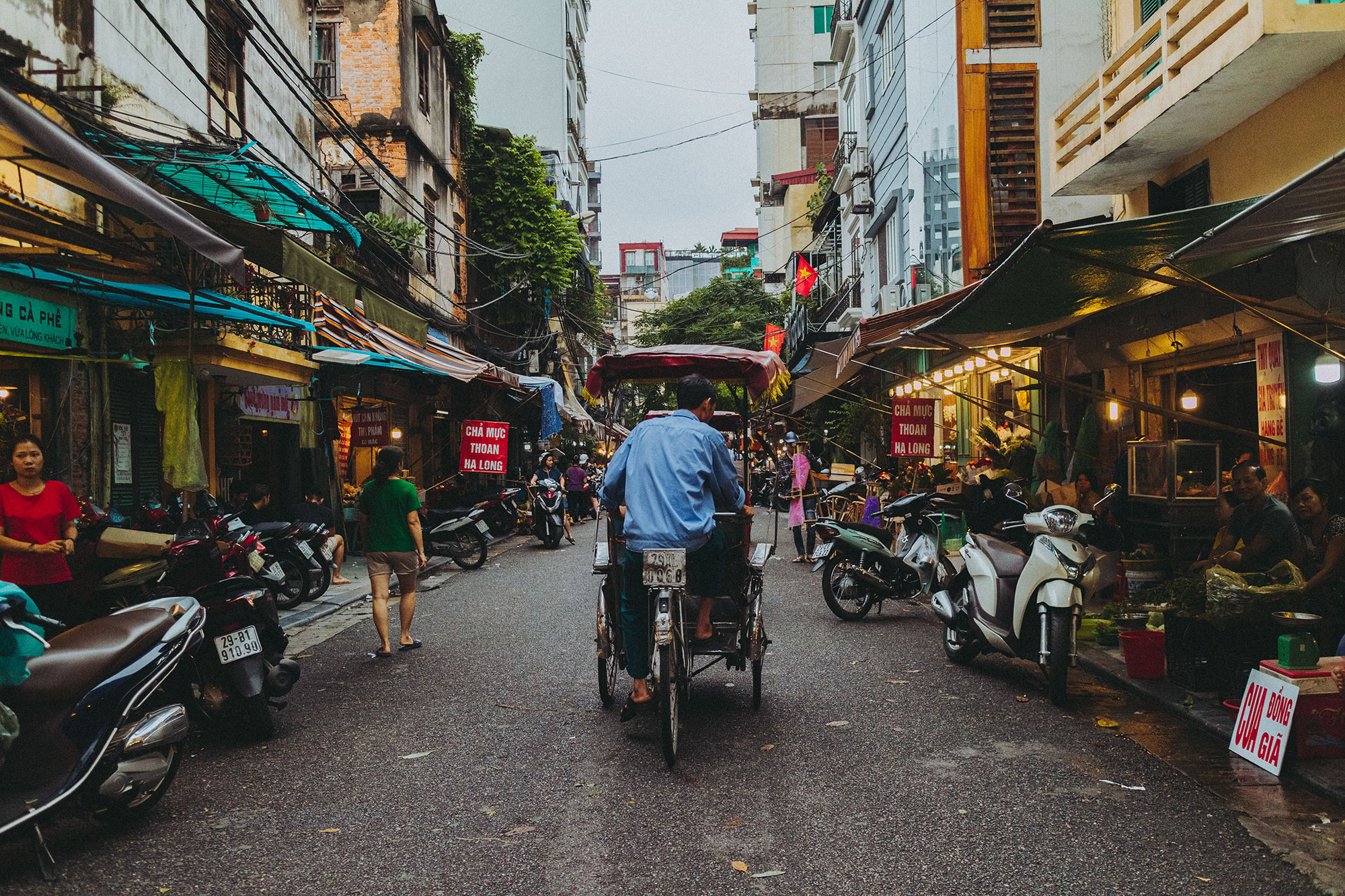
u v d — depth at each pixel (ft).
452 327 70.08
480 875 11.37
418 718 18.51
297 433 47.75
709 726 17.75
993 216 46.32
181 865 11.77
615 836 12.55
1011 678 21.44
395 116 65.00
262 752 16.44
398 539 24.49
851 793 14.06
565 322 119.14
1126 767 15.08
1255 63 24.04
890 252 67.10
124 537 19.27
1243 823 12.68
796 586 36.78
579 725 17.88
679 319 145.48
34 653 11.90
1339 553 17.70
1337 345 22.71
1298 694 14.60
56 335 27.81
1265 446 25.77
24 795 11.89
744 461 23.67
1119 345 32.94
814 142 151.64
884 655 24.04
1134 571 26.21
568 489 73.82
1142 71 31.55
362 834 12.70
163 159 24.77
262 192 28.91
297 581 32.60
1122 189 35.70
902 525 34.24
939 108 53.21
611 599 18.85
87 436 29.81
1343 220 16.43
